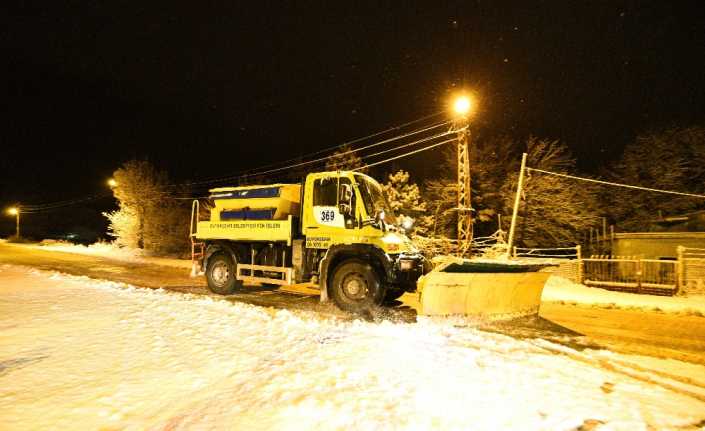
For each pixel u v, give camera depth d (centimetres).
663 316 983
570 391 456
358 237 932
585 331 802
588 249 2578
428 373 495
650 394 465
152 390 451
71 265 2155
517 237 2538
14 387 455
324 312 916
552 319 912
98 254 3173
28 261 2359
